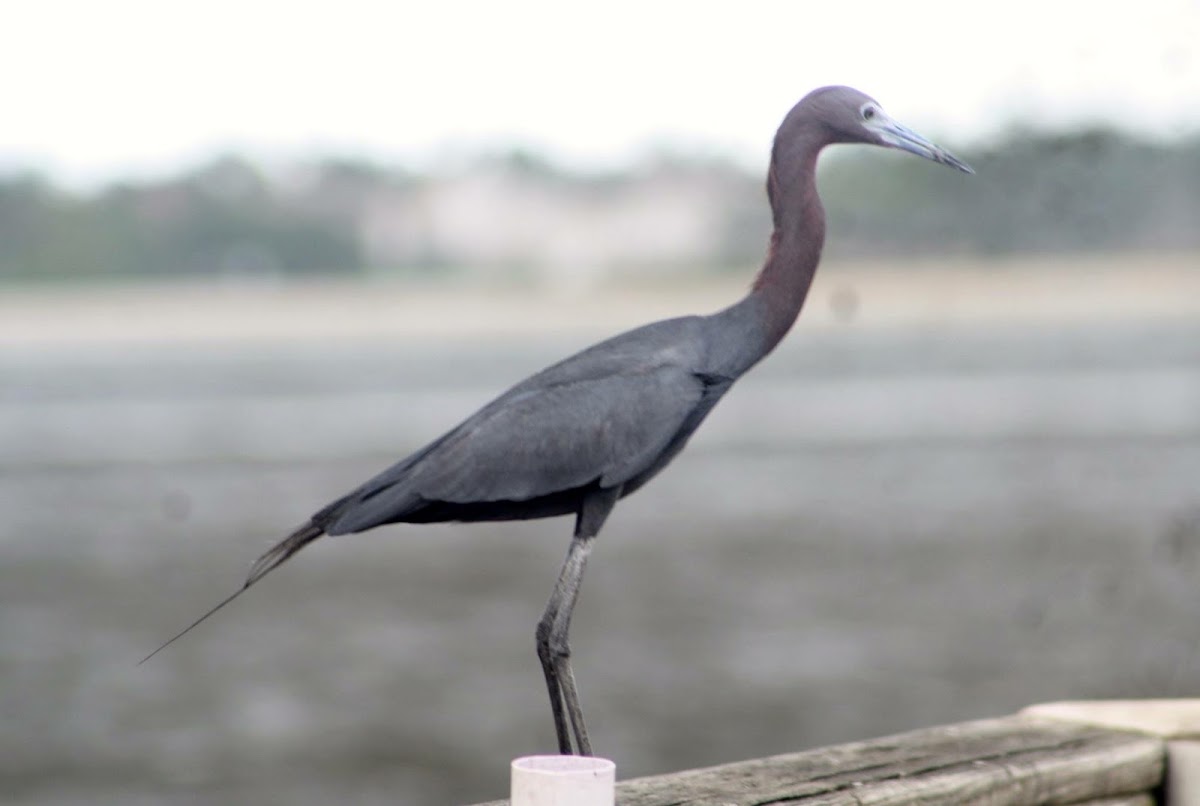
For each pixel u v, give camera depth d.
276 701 15.03
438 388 51.78
